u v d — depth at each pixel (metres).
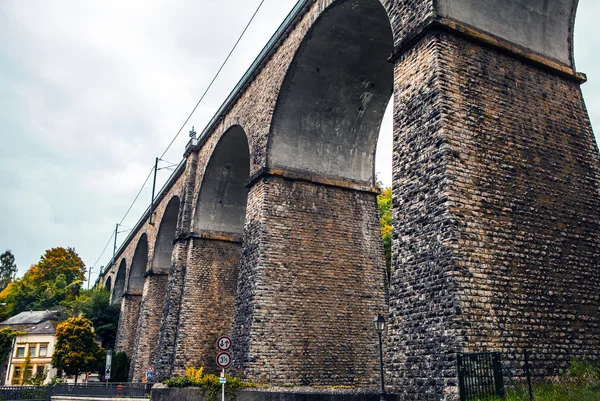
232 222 26.98
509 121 11.48
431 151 10.66
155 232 36.19
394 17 12.92
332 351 17.23
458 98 10.93
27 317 53.34
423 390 9.52
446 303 9.46
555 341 10.16
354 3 15.55
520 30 12.59
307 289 17.58
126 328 41.78
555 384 9.57
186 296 24.66
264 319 16.67
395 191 11.50
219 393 15.71
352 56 17.89
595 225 11.87
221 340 14.32
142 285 43.78
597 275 11.35
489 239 10.14
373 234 19.36
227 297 25.44
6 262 91.38
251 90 21.50
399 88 12.09
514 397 8.59
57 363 37.97
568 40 13.35
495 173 10.77
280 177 18.42
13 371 46.94
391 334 10.67
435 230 10.12
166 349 24.86
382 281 18.86
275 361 16.41
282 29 18.59
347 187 19.30
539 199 11.21
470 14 11.93
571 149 12.27
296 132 19.06
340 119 19.48
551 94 12.51
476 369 8.97
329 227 18.66
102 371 39.38
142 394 25.38
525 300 10.10
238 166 26.56
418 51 11.68
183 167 30.61
